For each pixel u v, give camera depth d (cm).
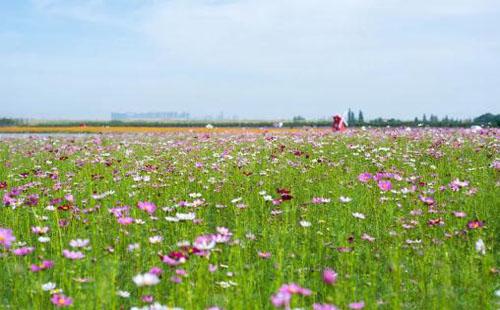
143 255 589
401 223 691
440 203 801
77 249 513
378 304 440
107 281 438
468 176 1028
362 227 716
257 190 948
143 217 746
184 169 1178
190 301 391
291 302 373
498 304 441
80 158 1494
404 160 1276
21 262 534
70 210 712
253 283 495
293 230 696
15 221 684
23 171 1236
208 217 784
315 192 941
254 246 621
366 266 561
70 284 439
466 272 507
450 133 2195
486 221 721
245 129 4119
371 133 2275
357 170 1177
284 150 1581
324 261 593
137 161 1335
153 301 441
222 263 554
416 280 514
